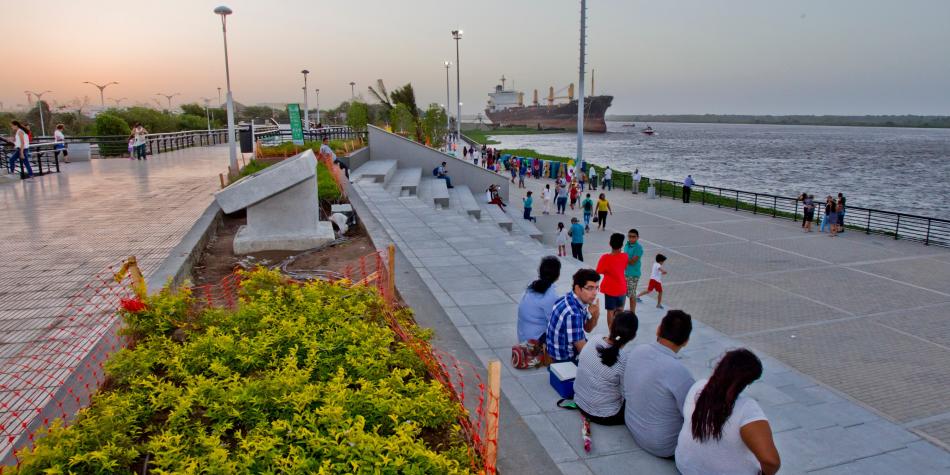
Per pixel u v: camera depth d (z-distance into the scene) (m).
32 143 18.31
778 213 24.41
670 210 26.03
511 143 144.25
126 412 3.59
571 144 147.62
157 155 24.75
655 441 4.23
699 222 22.77
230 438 3.60
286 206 9.83
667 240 19.09
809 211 20.81
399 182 21.44
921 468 4.97
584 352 4.79
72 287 6.77
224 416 3.60
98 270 7.45
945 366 8.94
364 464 2.99
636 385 4.31
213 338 4.64
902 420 7.30
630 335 4.58
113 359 4.32
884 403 7.76
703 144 162.12
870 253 17.08
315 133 32.38
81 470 3.06
